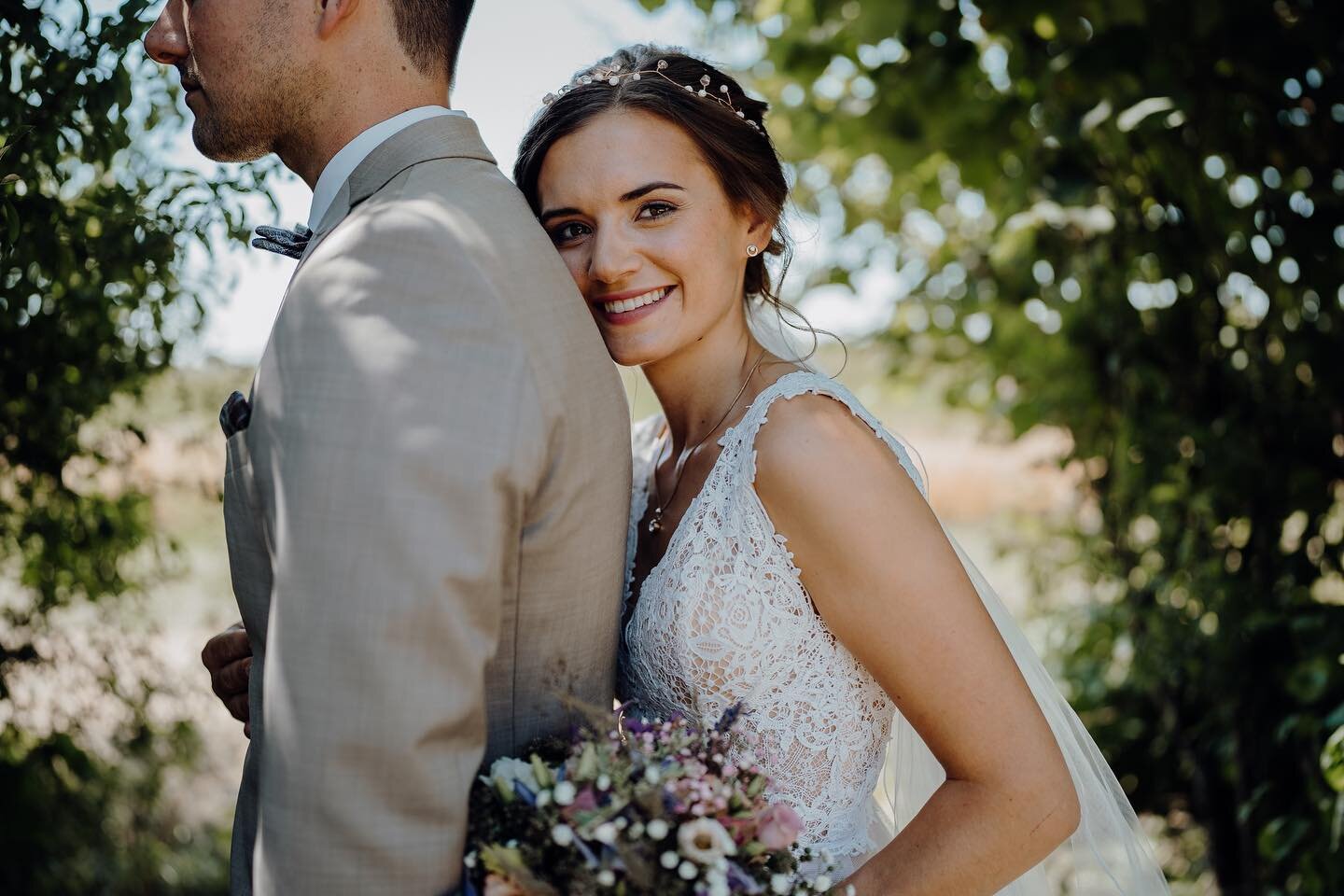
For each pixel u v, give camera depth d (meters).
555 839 1.20
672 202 1.69
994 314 3.64
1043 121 3.01
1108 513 3.41
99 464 2.30
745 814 1.28
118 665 2.61
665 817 1.23
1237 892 3.10
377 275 1.29
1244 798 2.90
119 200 1.84
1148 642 3.24
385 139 1.46
